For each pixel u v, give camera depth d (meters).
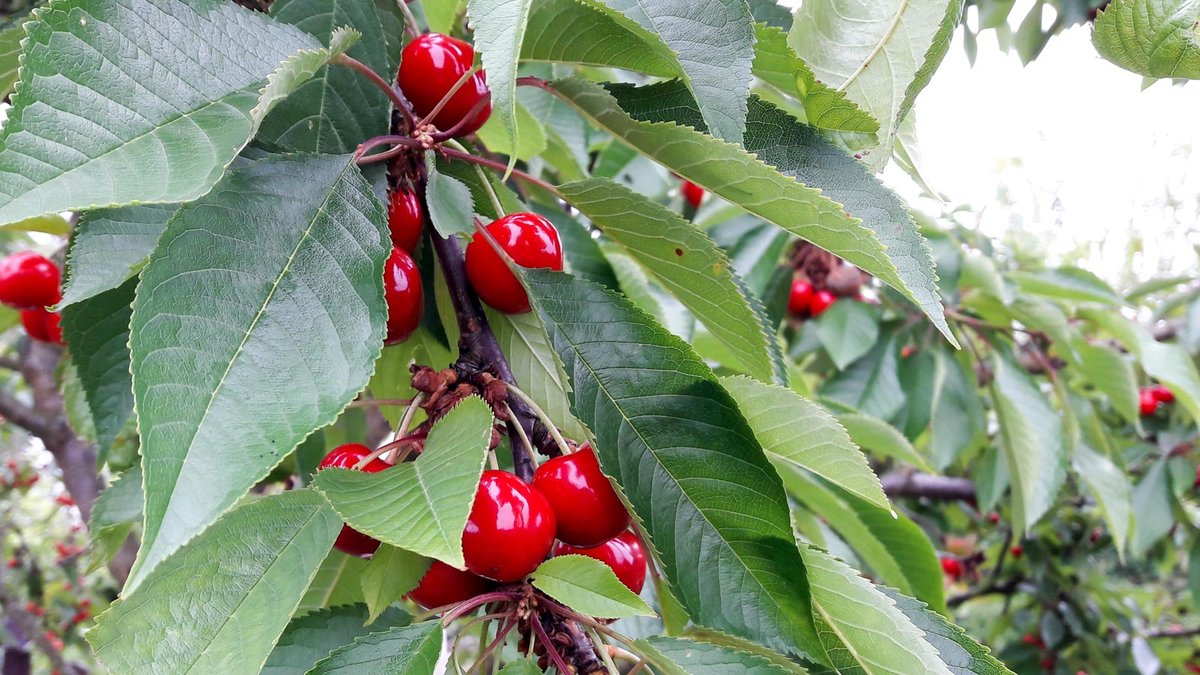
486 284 0.27
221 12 0.23
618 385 0.25
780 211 0.25
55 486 1.66
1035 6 0.40
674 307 0.44
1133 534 0.90
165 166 0.20
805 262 0.73
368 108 0.27
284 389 0.20
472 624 0.24
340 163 0.23
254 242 0.21
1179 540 1.17
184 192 0.20
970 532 1.36
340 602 0.29
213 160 0.20
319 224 0.22
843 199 0.26
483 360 0.27
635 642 0.25
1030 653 1.14
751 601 0.24
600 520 0.25
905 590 0.40
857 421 0.46
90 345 0.30
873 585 0.25
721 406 0.24
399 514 0.21
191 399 0.19
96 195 0.19
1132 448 0.98
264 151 0.26
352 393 0.20
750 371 0.30
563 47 0.25
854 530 0.40
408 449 0.25
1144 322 0.93
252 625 0.20
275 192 0.22
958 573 1.27
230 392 0.19
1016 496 0.66
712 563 0.24
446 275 0.28
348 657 0.22
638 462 0.25
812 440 0.26
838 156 0.26
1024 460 0.62
